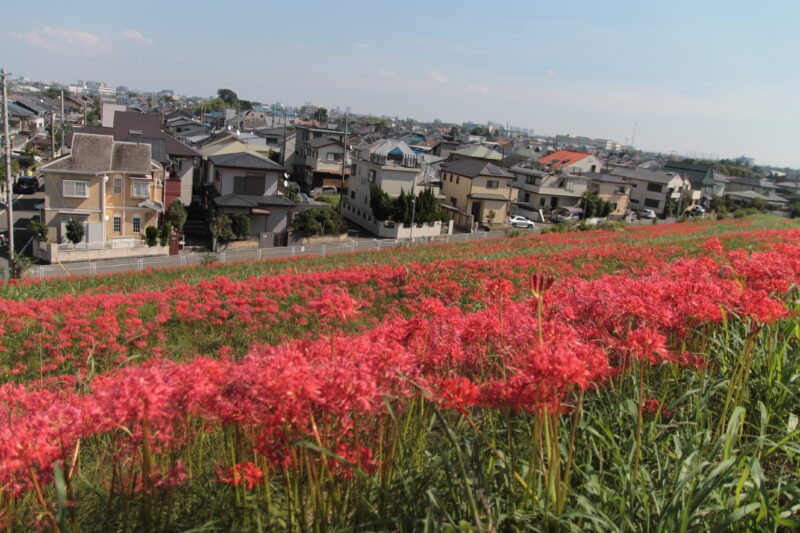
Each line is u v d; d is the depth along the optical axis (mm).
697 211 77500
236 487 3133
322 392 2672
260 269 22047
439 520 2922
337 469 3021
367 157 50656
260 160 43281
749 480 3318
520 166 69375
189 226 41812
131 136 44156
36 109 81438
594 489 3160
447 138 96125
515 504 2992
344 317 3168
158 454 3363
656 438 3855
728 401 3783
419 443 3582
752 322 4203
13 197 45750
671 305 4875
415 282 14281
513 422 4102
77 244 32312
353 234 44906
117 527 3125
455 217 54281
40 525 2971
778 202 86875
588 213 63188
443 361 3979
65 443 2814
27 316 10797
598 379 3703
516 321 4707
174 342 10539
